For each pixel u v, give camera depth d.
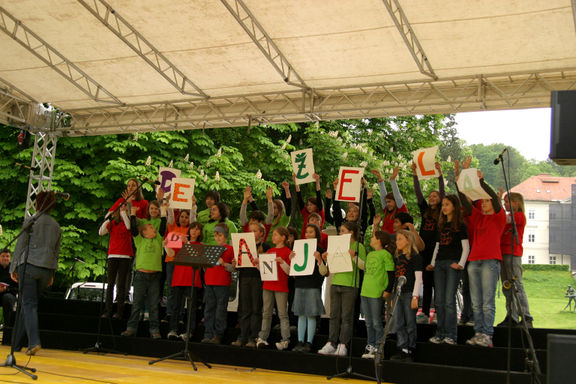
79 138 13.74
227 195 13.28
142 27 8.01
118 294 7.74
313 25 7.47
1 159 13.88
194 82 9.24
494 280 5.88
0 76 9.71
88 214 13.36
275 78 8.84
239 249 6.68
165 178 7.84
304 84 8.87
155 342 7.05
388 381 5.67
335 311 6.36
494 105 8.13
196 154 14.33
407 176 13.08
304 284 6.46
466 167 6.21
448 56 7.66
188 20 7.75
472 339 5.89
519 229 6.42
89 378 5.11
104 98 10.12
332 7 7.09
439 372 5.48
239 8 7.46
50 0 7.69
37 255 5.86
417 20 7.03
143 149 13.42
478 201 6.57
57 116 10.77
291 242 6.95
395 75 8.34
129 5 7.57
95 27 8.16
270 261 6.50
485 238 5.97
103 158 13.98
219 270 6.93
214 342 6.84
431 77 8.15
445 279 6.14
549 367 2.26
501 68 7.82
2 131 13.98
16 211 13.54
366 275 6.19
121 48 8.59
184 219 7.61
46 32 8.41
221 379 5.45
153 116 10.27
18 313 5.45
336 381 5.64
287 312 6.88
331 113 9.16
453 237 6.14
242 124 9.85
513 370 5.57
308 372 6.18
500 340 6.14
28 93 10.19
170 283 7.29
